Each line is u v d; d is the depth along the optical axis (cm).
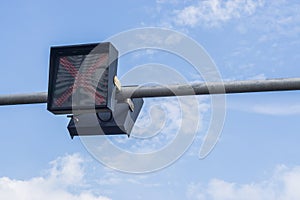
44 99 570
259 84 523
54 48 493
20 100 570
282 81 521
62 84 490
